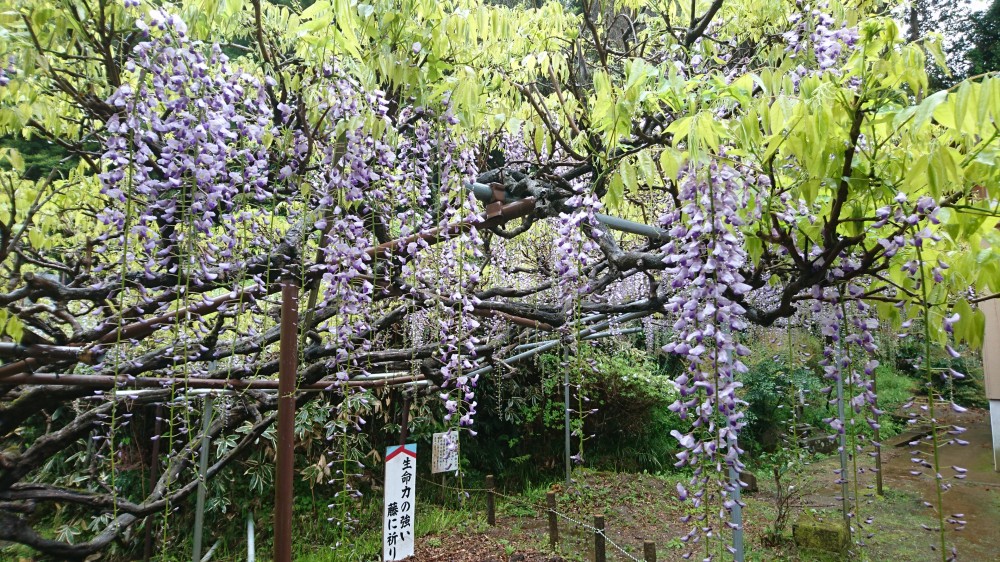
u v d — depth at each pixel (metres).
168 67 1.59
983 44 10.12
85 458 4.20
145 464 4.28
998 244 1.31
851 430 2.15
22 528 1.75
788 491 4.95
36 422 4.25
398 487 3.28
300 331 2.23
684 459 1.40
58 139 2.14
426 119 2.22
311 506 4.47
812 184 1.28
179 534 4.15
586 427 6.10
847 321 1.57
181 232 1.71
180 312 1.78
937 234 1.35
